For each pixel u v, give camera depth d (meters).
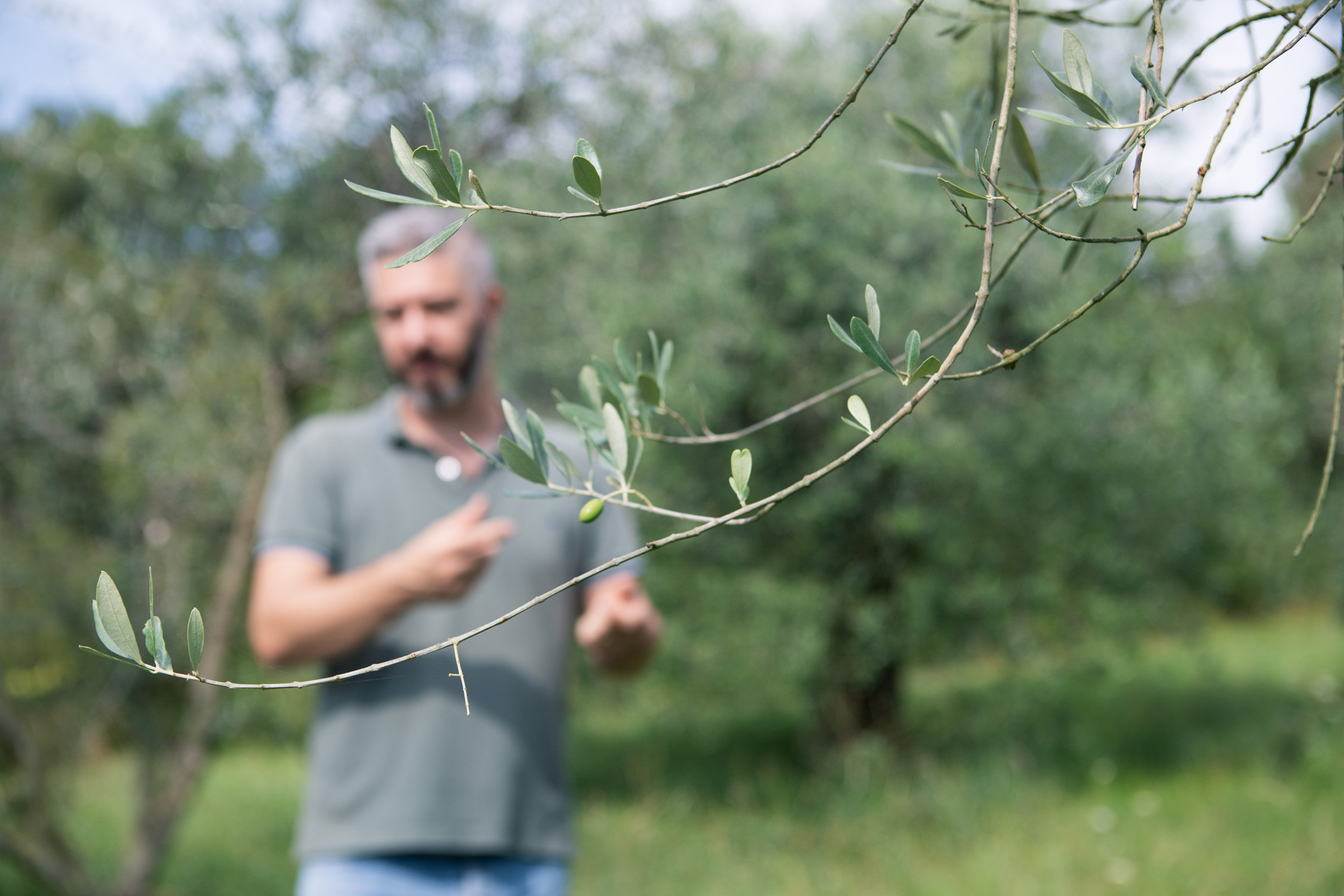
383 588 1.44
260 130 4.12
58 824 4.06
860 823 4.55
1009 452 4.91
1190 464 5.16
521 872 1.57
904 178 5.13
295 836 4.96
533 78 4.53
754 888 3.93
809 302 5.03
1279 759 5.12
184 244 4.23
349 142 4.27
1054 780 5.00
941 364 0.49
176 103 4.15
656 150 5.20
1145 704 6.82
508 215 4.88
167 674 0.45
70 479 4.00
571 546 1.67
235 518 4.04
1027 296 4.91
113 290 3.96
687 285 5.02
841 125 5.45
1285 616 10.77
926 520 4.98
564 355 5.30
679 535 0.47
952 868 3.95
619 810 5.31
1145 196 0.63
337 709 1.58
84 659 3.72
